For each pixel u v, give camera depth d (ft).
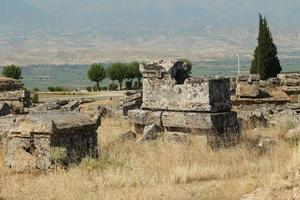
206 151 76.18
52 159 68.85
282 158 70.18
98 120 76.89
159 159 71.41
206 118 86.53
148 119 93.04
